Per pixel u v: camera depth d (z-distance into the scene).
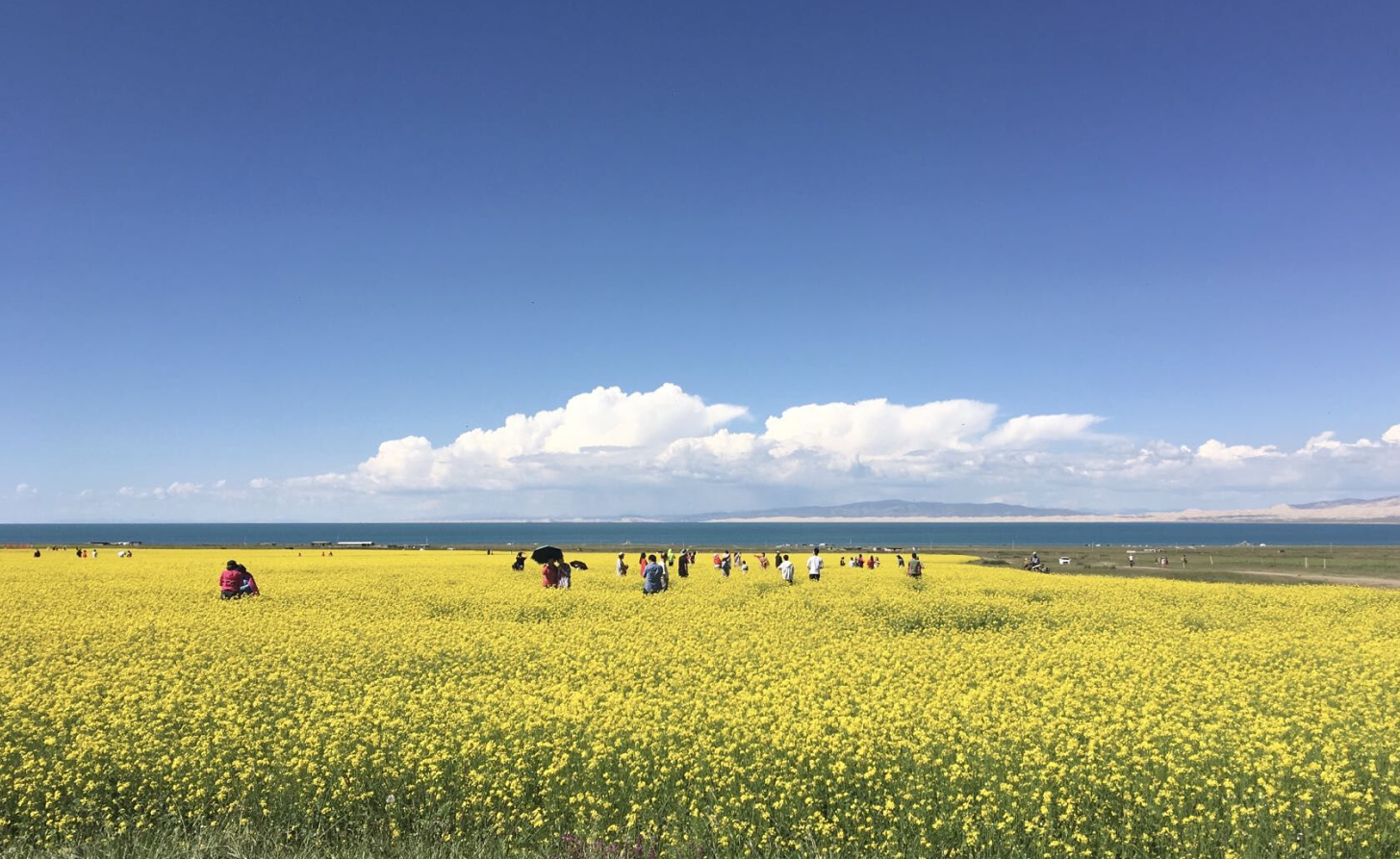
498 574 44.34
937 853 7.75
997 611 24.38
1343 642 18.45
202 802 9.02
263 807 8.81
